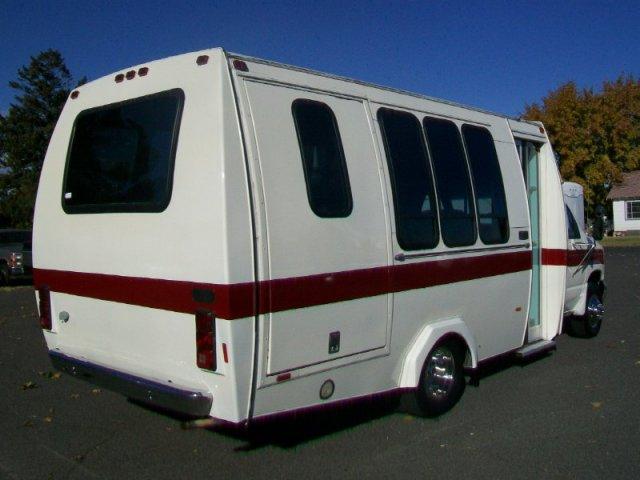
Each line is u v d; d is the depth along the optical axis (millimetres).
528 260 6656
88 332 4812
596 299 9047
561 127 35000
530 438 5191
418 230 5164
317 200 4336
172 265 4098
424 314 5258
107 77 4871
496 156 6328
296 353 4180
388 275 4840
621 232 44188
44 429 5352
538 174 7465
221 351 3875
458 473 4523
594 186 35656
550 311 7426
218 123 3908
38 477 4422
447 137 5699
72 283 4895
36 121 47656
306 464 4668
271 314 4016
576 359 7828
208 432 5289
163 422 5531
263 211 3994
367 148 4801
